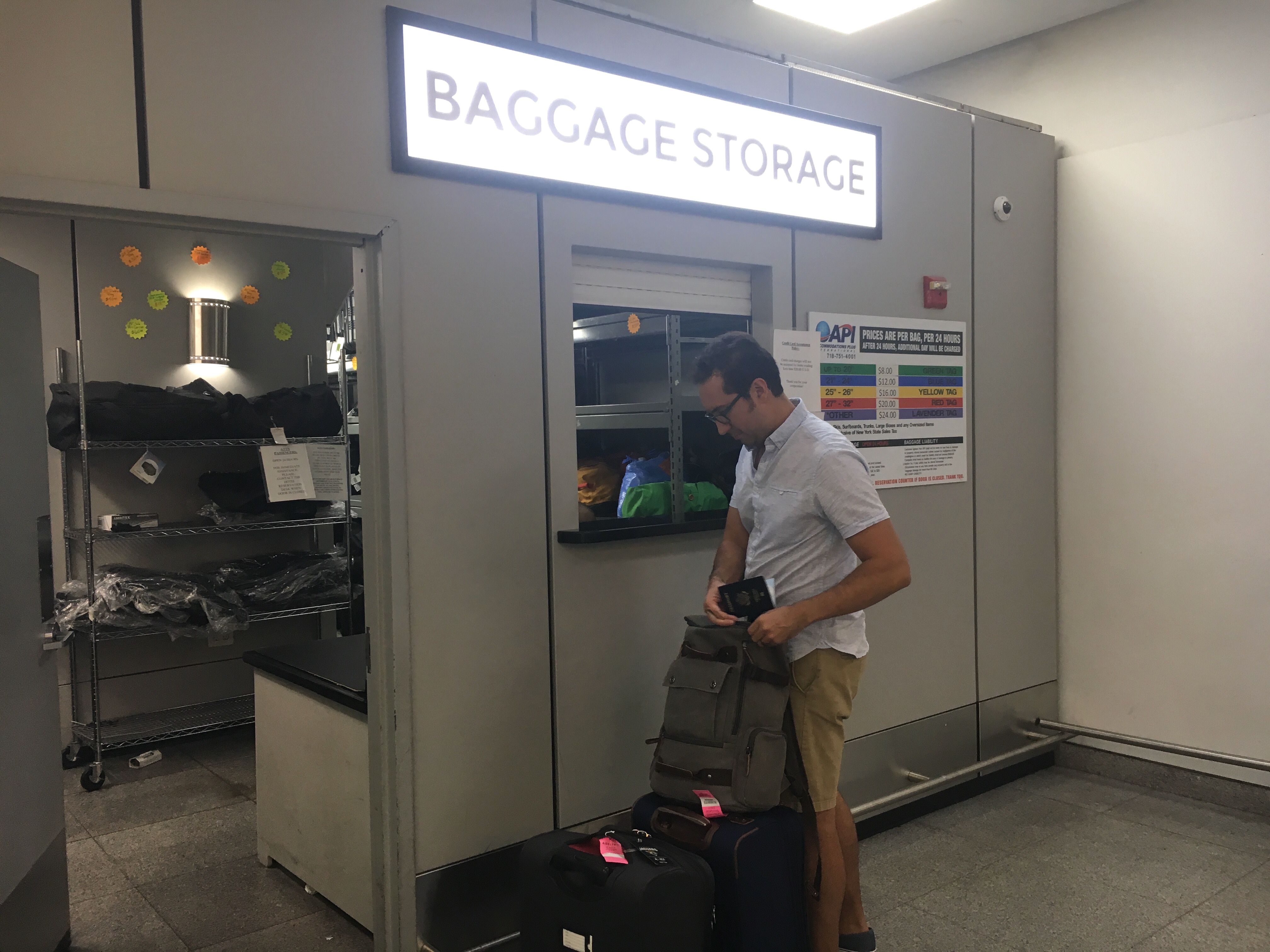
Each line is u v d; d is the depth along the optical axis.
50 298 3.96
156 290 4.19
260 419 4.02
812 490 2.04
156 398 3.78
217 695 4.35
